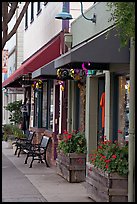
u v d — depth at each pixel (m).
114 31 8.98
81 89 13.53
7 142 23.81
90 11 11.98
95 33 11.52
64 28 14.68
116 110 10.48
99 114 12.13
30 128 20.61
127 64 9.59
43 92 19.28
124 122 10.25
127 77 10.14
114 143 9.24
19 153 18.20
